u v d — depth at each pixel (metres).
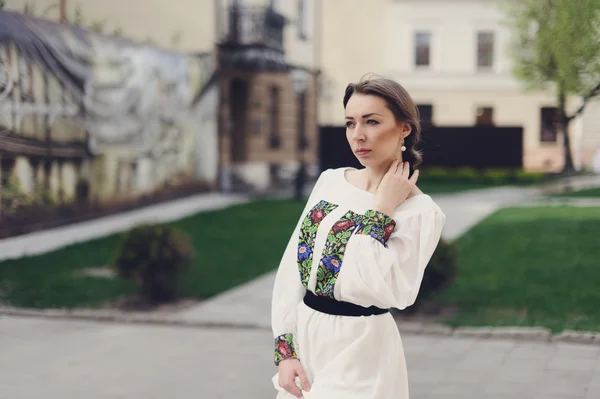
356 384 2.31
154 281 8.12
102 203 14.91
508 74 34.53
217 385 5.43
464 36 34.84
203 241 12.48
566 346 6.43
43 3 13.32
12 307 7.91
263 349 6.43
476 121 35.12
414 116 2.37
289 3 24.44
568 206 17.50
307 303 2.42
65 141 13.59
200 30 19.52
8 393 5.24
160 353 6.30
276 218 15.62
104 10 15.29
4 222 12.08
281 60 21.78
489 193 22.25
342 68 36.00
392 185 2.32
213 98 20.33
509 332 6.73
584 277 9.16
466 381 5.47
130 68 15.82
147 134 16.67
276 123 24.36
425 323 7.16
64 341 6.68
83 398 5.14
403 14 35.12
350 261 2.27
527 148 34.28
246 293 8.66
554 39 16.69
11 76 12.01
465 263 10.23
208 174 20.17
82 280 9.26
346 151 29.28
